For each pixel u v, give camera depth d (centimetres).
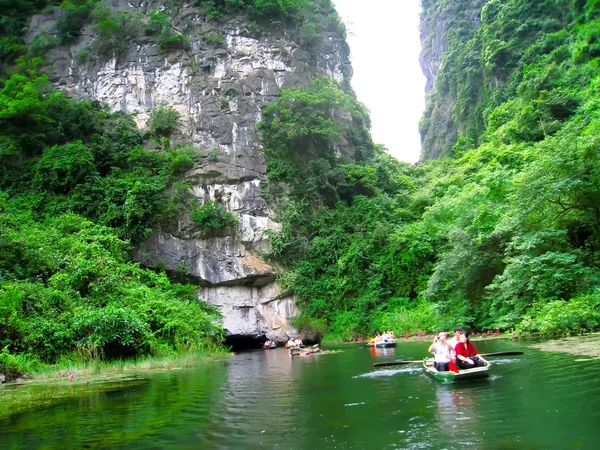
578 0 4047
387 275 2945
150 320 1961
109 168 3238
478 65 5416
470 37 6197
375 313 2819
